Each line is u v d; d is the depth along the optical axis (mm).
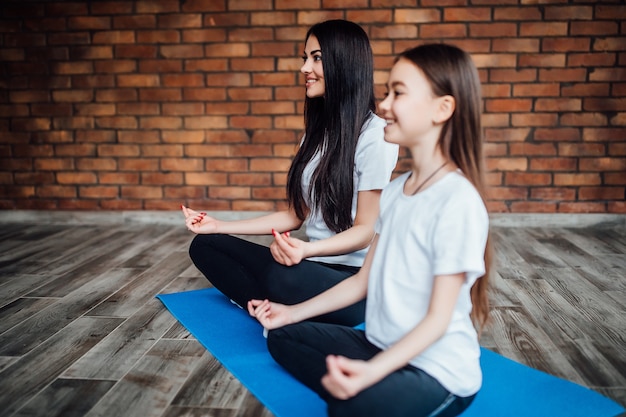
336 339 1320
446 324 1062
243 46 3723
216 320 1948
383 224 1219
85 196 3959
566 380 1465
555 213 3705
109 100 3844
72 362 1628
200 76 3775
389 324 1160
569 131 3631
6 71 3857
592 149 3637
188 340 1794
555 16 3529
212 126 3824
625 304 2137
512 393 1392
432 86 1110
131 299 2236
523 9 3541
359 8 3627
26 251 3078
